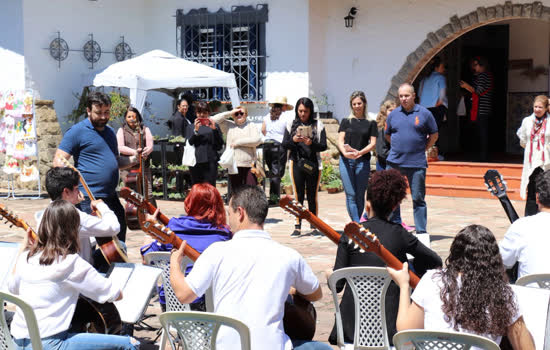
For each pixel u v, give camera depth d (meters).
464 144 16.98
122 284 4.19
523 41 16.33
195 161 9.60
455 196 13.14
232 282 3.21
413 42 14.13
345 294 3.93
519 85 16.48
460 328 2.89
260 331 3.17
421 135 8.10
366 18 14.64
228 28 15.77
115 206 6.26
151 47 16.67
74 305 3.64
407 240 3.96
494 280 2.89
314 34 14.95
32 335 3.41
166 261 4.18
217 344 3.12
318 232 9.22
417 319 3.04
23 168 12.66
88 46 15.32
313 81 15.01
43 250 3.60
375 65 14.62
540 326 3.04
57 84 14.80
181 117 12.66
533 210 8.50
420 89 14.12
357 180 8.51
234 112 9.53
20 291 3.62
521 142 8.72
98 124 6.06
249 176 9.66
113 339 3.64
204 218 4.28
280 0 15.08
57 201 3.66
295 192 8.90
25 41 14.12
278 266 3.24
